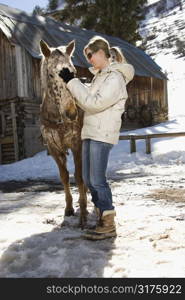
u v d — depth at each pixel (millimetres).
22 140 18203
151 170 11703
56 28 22281
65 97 4266
